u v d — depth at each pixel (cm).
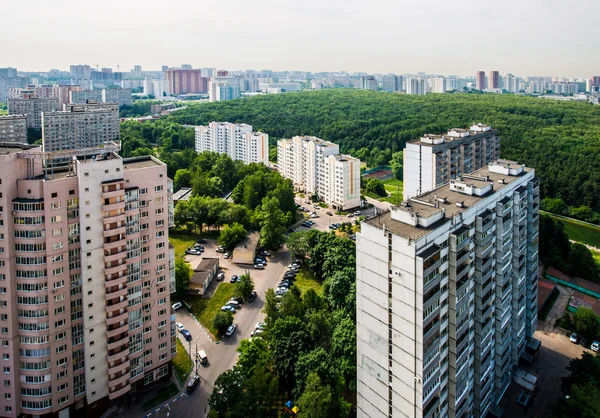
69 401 10238
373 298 8650
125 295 10650
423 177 19900
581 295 16675
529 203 12350
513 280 11775
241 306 15788
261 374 10831
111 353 10556
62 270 9806
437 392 8631
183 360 12850
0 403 9825
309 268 18650
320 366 10656
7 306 9494
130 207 10550
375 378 8919
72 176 10088
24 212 9288
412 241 7638
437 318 8281
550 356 13312
